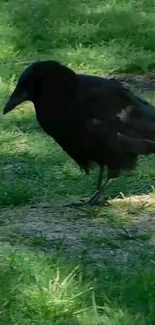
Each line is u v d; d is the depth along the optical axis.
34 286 9.18
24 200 12.05
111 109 11.36
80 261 9.84
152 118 11.62
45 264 9.66
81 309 8.87
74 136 11.33
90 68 18.09
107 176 11.79
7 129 15.07
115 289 9.18
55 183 12.71
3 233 10.92
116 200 11.90
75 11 21.95
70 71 11.31
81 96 11.27
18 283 9.27
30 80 11.41
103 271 9.56
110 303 8.92
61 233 10.87
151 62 18.16
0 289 9.13
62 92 11.26
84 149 11.45
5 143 14.50
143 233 10.77
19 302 8.98
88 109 11.27
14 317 8.81
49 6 22.36
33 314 8.85
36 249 10.41
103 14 21.61
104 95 11.37
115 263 9.88
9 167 13.51
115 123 11.36
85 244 10.51
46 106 11.33
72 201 12.01
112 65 18.11
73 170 13.15
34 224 11.20
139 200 11.86
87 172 11.84
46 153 13.96
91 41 19.69
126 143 11.43
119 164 11.63
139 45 19.38
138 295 9.03
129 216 11.33
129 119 11.44
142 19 21.16
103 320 8.70
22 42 19.58
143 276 9.34
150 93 16.75
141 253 10.19
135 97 11.71
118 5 22.66
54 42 19.69
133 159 11.70
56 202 11.98
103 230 10.94
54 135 11.48
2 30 20.14
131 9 22.14
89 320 8.70
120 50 18.89
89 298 9.00
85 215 11.40
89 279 9.37
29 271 9.48
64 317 8.82
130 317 8.65
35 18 21.39
